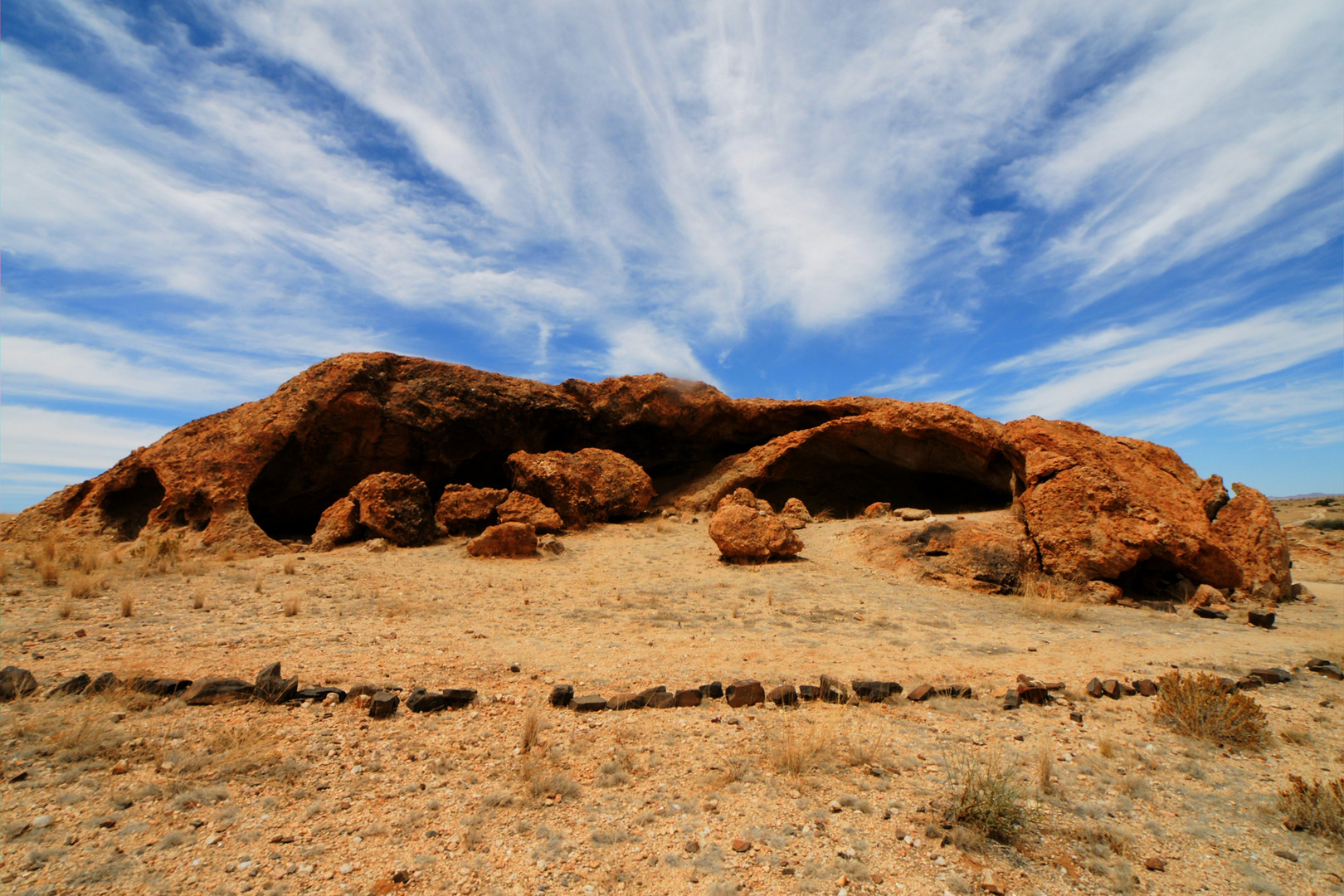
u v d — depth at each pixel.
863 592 14.15
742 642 9.63
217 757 5.11
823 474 27.41
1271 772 5.80
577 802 4.80
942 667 8.69
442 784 5.00
